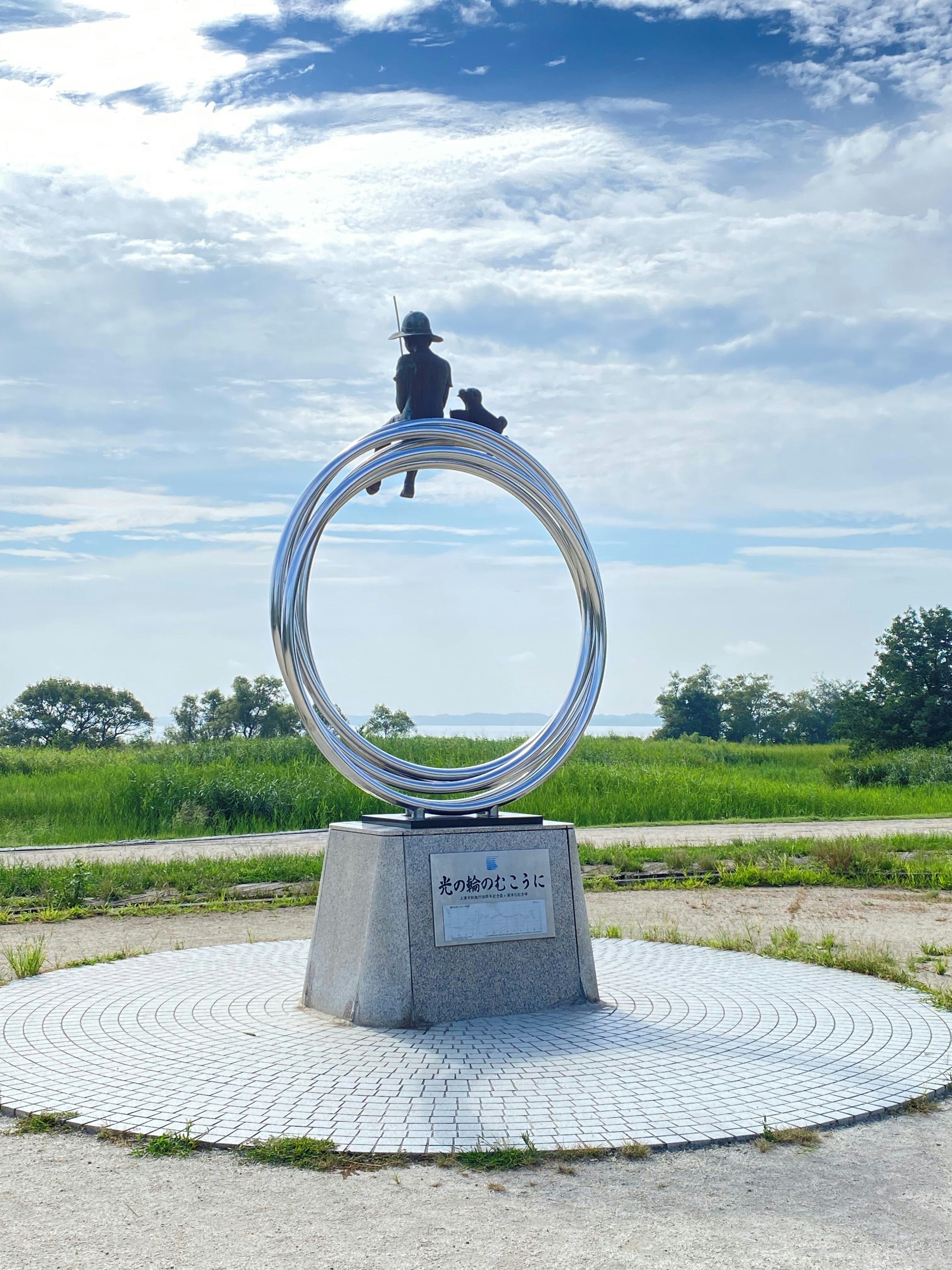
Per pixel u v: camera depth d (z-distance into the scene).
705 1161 4.27
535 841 6.64
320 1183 4.04
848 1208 3.87
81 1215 3.78
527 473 7.25
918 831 18.06
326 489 6.79
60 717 52.06
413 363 7.21
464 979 6.28
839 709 44.56
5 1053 5.52
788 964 7.77
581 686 7.29
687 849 14.31
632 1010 6.43
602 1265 3.44
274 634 6.55
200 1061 5.39
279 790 19.20
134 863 12.99
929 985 7.26
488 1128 4.51
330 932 6.54
